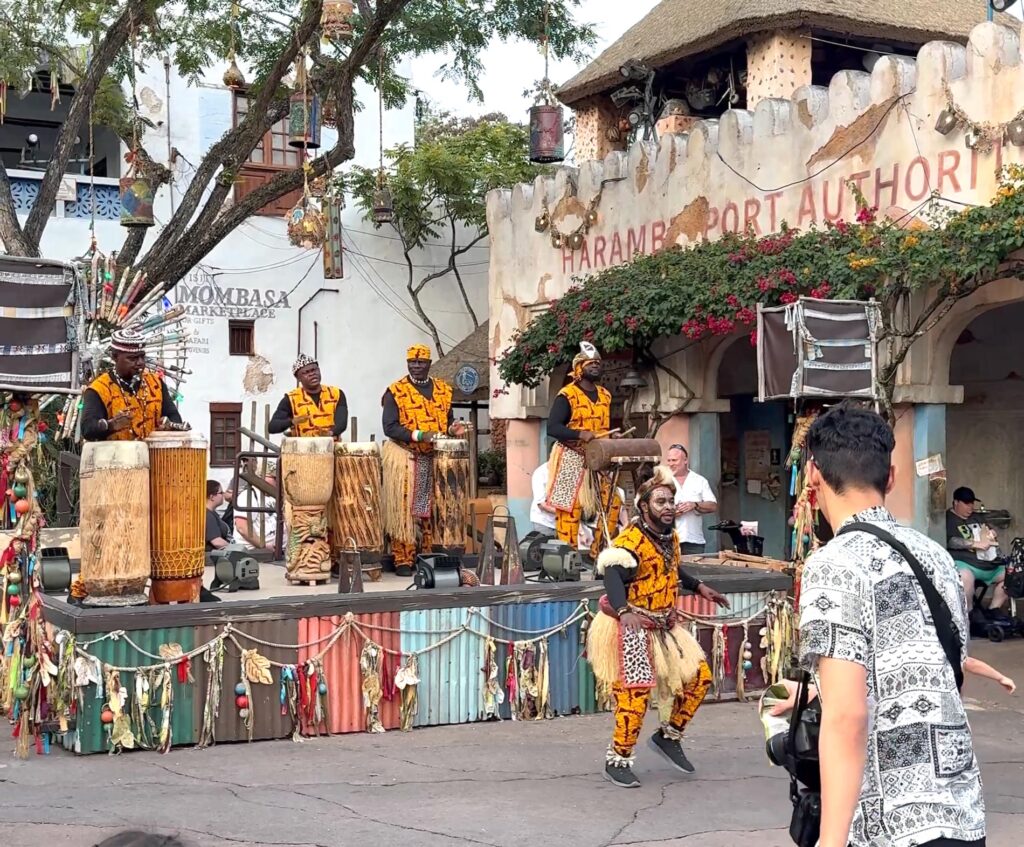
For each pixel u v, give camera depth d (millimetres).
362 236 23594
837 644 3010
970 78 11062
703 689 6996
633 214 15117
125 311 9555
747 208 13461
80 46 17047
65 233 21141
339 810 6148
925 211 11359
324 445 9797
